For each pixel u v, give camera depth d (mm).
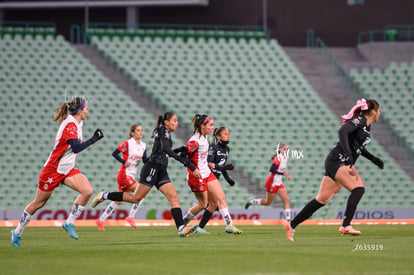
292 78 99188
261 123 91625
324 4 120375
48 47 96875
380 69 102125
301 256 27750
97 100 91062
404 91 100625
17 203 79375
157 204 79125
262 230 50406
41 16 124562
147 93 94875
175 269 23781
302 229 51406
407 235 42156
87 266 24766
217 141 44875
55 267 24500
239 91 95875
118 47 100062
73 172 33656
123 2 119812
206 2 120562
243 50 102312
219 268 23953
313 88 100562
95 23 119250
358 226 56906
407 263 25391
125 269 23875
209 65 98938
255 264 25047
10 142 84938
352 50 113375
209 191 43469
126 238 40688
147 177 38250
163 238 40312
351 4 119875
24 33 102812
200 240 38094
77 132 32781
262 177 85688
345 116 36531
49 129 87500
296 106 95125
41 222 64438
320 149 89625
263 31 118250
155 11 122750
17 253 29688
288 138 90312
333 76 104250
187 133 90062
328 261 25938
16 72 92500
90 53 100688
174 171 82125
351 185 36562
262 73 99000
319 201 35750
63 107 32938
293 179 85625
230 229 44188
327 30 120500
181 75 97000
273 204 82062
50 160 32781
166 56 99312
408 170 89938
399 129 95875
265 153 87938
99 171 82750
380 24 119125
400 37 116625
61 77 93000
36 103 89812
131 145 52781
